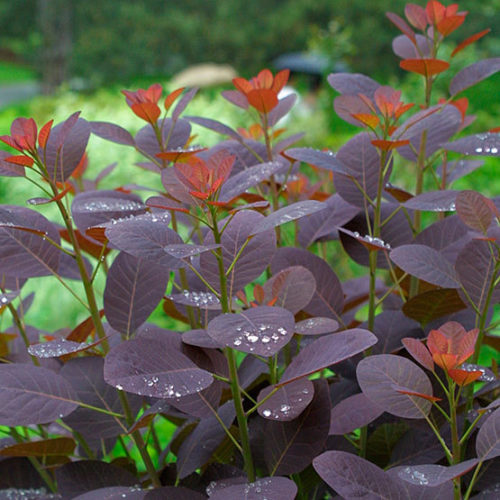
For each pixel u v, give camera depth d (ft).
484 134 2.92
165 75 56.44
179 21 55.42
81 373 2.92
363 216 3.22
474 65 3.32
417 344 2.58
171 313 3.29
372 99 3.23
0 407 2.66
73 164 2.88
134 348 2.58
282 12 55.98
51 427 3.43
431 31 3.45
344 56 23.29
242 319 2.49
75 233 3.15
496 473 2.75
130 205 2.90
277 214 2.56
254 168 2.79
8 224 2.71
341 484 2.48
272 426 2.77
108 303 2.89
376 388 2.58
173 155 3.03
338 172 3.01
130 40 54.85
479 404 3.07
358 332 2.56
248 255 2.78
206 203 2.55
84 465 2.89
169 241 2.61
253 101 3.19
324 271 3.10
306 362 2.60
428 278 2.83
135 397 2.91
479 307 2.89
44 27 49.73
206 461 2.84
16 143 2.69
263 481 2.55
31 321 8.24
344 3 50.52
